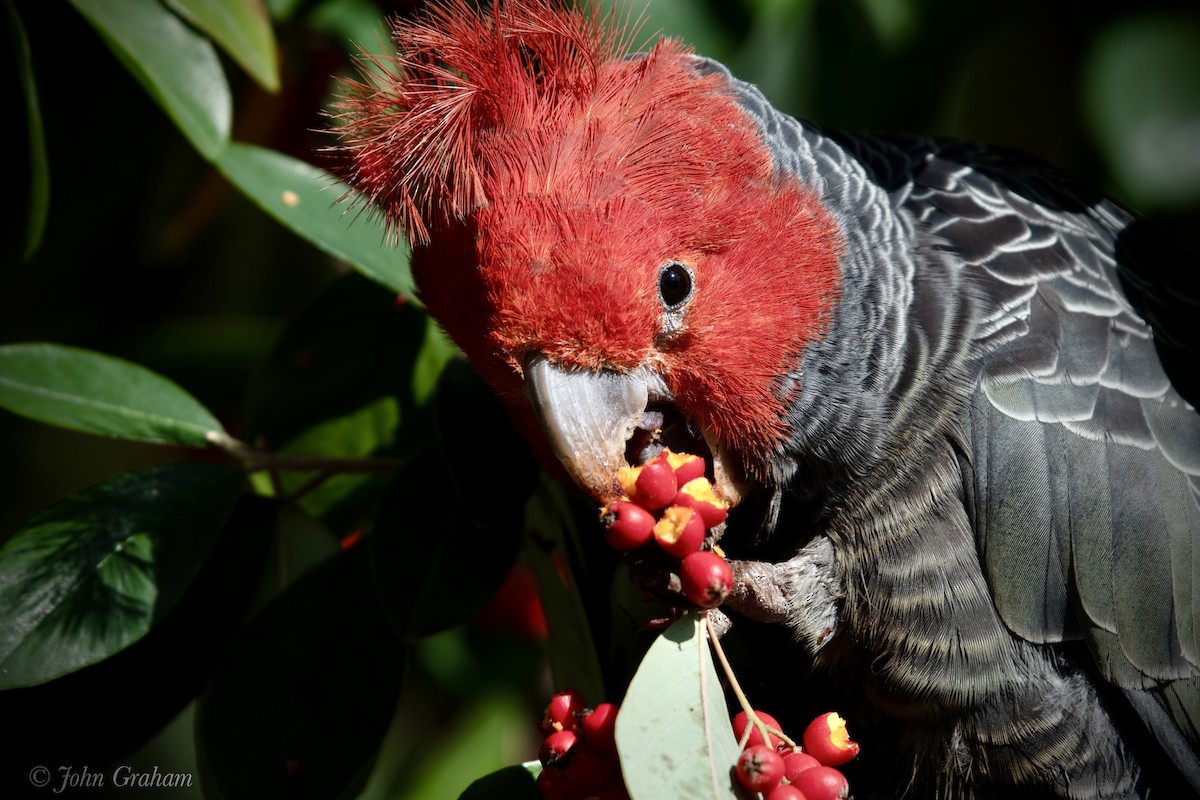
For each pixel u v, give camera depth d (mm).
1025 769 5164
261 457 5129
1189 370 5570
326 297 5754
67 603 4480
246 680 4801
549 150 4254
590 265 4207
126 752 4855
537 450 4902
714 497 4090
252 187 5293
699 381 4582
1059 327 5090
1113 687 5148
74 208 6875
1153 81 6578
